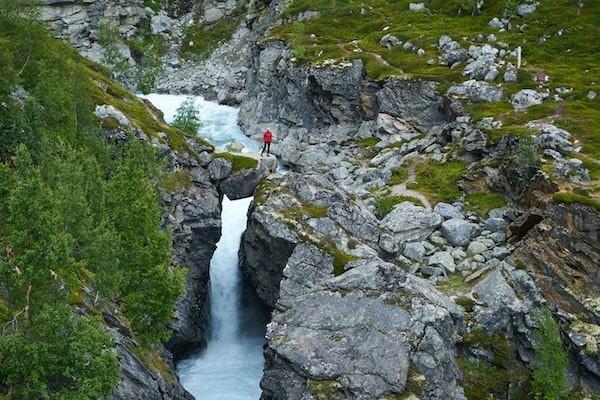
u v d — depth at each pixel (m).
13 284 30.09
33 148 45.72
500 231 59.31
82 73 58.97
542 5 108.00
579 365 47.47
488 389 46.25
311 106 98.06
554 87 82.25
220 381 55.06
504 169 64.88
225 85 123.75
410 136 86.56
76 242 37.06
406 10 118.19
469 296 50.56
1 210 33.19
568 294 50.12
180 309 55.66
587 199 52.50
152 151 54.16
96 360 30.38
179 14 155.25
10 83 47.47
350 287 47.44
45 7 127.69
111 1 136.00
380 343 44.06
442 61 94.81
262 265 57.47
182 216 59.44
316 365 43.59
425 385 42.88
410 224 59.75
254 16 141.75
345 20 116.81
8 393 29.36
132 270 40.78
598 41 95.69
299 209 55.38
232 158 66.94
